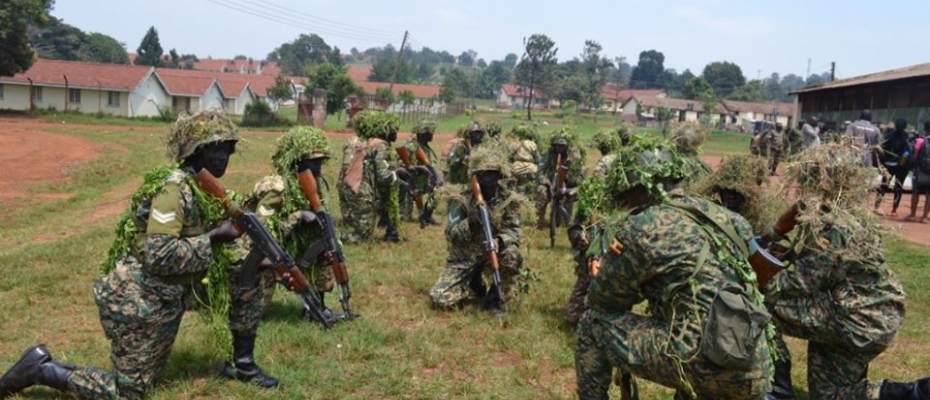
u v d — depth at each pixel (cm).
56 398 498
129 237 459
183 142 463
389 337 650
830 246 460
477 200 712
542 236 1191
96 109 5456
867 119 1619
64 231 1202
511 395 544
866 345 461
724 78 14225
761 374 365
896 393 462
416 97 11056
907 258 1077
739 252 387
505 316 717
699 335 367
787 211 479
